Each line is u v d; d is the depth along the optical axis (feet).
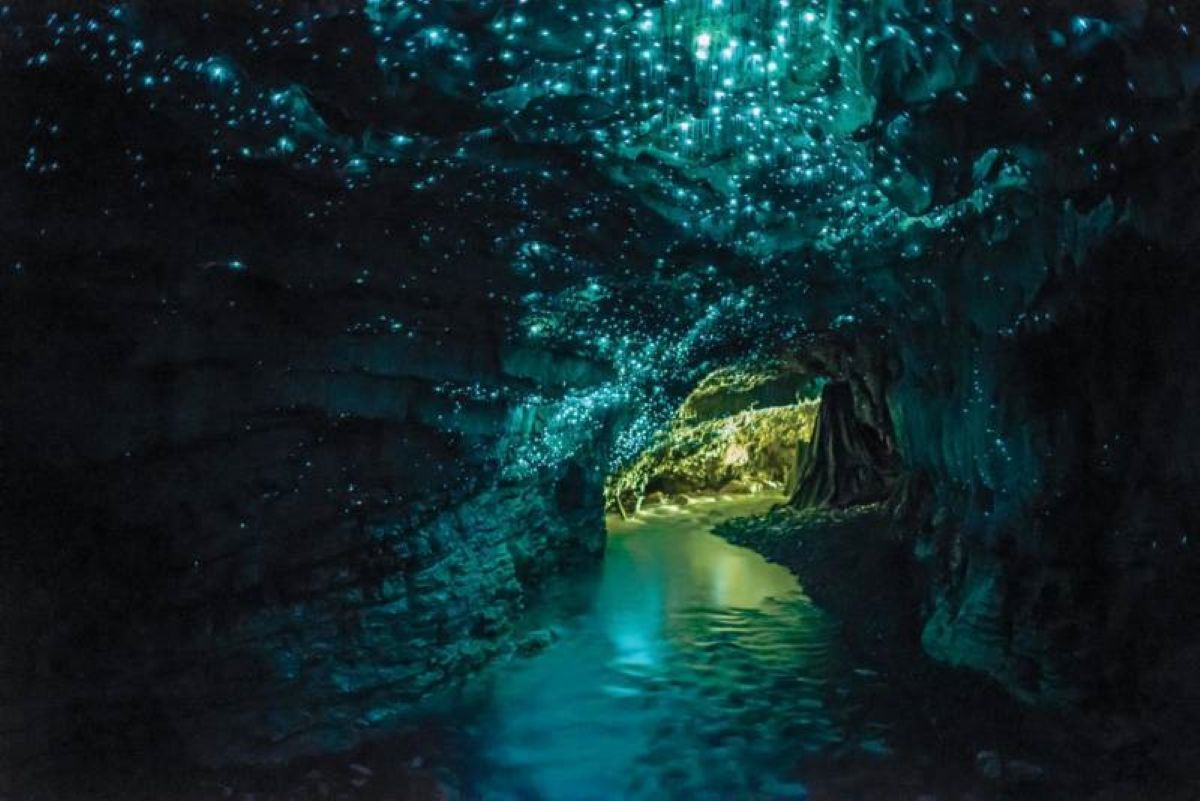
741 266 26.13
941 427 30.09
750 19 14.01
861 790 19.95
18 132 14.30
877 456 51.90
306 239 18.08
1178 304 19.12
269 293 19.12
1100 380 21.47
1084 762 19.81
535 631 30.01
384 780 19.79
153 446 18.66
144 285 16.93
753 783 20.51
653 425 47.06
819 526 46.47
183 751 18.75
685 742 22.54
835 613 33.53
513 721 23.57
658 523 51.72
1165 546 20.21
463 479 27.37
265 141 14.70
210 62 12.97
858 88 15.35
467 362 24.93
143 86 13.33
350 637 22.76
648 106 15.51
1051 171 16.24
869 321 34.14
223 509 20.08
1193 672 18.63
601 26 12.51
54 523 18.39
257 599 20.86
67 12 12.38
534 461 33.04
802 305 33.35
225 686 19.71
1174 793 17.87
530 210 18.98
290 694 20.85
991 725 22.35
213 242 16.85
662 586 37.63
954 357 27.86
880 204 22.04
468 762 21.21
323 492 22.09
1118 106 13.71
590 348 31.12
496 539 30.22
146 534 19.29
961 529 28.63
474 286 22.33
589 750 22.03
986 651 25.21
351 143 15.11
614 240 21.09
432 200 18.02
